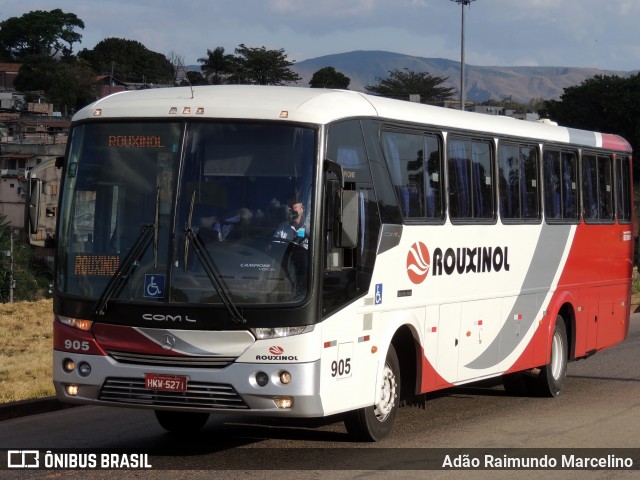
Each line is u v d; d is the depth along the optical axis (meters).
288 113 9.48
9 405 12.65
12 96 126.88
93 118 9.81
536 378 14.49
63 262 9.71
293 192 9.33
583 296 15.79
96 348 9.46
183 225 9.34
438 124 11.87
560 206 15.08
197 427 11.29
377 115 10.64
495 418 12.66
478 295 12.70
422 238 11.38
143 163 9.59
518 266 13.75
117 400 9.43
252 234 9.27
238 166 9.41
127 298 9.38
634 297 31.94
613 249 16.97
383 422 10.83
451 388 15.38
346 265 9.73
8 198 79.31
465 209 12.45
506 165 13.58
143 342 9.30
